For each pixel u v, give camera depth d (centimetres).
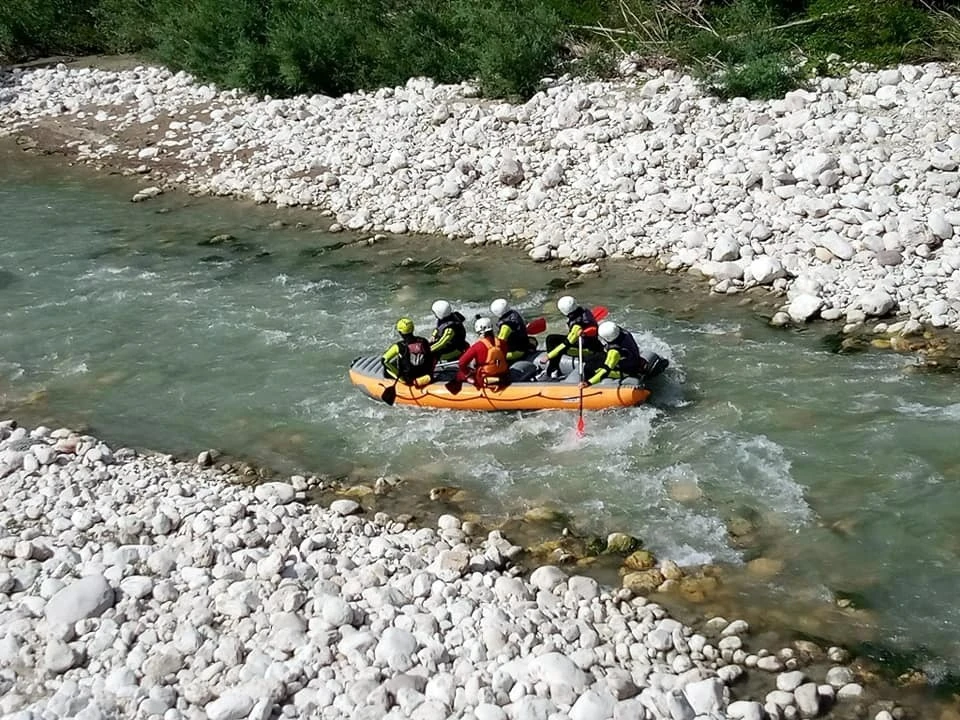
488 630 738
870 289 1280
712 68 1916
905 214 1390
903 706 684
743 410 1064
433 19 2202
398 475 998
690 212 1509
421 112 1959
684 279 1385
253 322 1330
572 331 1076
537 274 1432
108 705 671
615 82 1958
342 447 1052
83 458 1015
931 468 946
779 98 1778
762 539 872
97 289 1448
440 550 855
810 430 1023
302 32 2189
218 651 714
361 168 1812
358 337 1277
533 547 876
